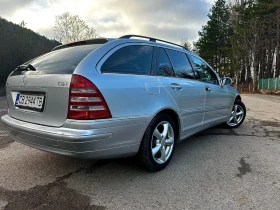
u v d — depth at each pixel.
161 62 3.07
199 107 3.64
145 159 2.70
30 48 23.50
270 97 16.08
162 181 2.62
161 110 2.81
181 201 2.23
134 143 2.52
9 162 3.14
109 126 2.24
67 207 2.12
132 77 2.56
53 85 2.28
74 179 2.67
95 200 2.24
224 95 4.49
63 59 2.55
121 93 2.37
